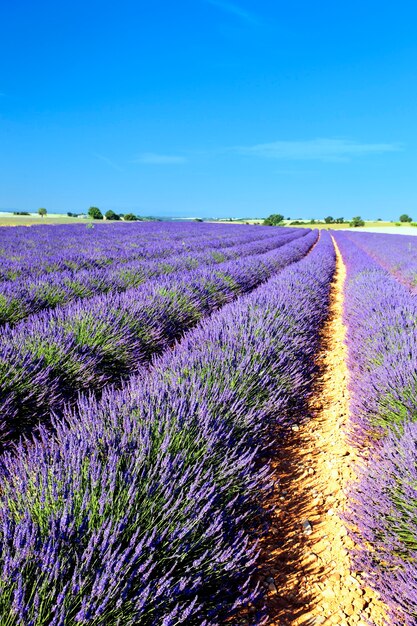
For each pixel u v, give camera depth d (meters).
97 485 1.66
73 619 1.21
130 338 4.53
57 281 7.14
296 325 5.17
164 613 1.32
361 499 2.03
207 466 2.05
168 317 5.77
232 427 2.52
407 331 4.30
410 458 2.01
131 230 31.52
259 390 3.18
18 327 4.23
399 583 1.62
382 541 1.86
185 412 2.37
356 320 6.04
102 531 1.45
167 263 10.81
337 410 3.85
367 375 3.66
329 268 14.48
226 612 1.52
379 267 13.09
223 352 3.50
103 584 1.22
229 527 1.84
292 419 3.48
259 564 1.97
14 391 3.00
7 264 9.63
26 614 1.15
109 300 5.39
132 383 2.96
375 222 105.06
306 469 2.85
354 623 1.64
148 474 1.74
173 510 1.60
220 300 7.80
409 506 1.80
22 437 3.00
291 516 2.35
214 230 36.78
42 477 1.71
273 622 1.63
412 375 3.00
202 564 1.54
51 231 27.75
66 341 3.90
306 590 1.82
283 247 19.88
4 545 1.31
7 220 49.81
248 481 2.15
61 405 3.36
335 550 2.06
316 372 4.84
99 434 2.08
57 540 1.37
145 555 1.47
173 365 3.24
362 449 3.04
